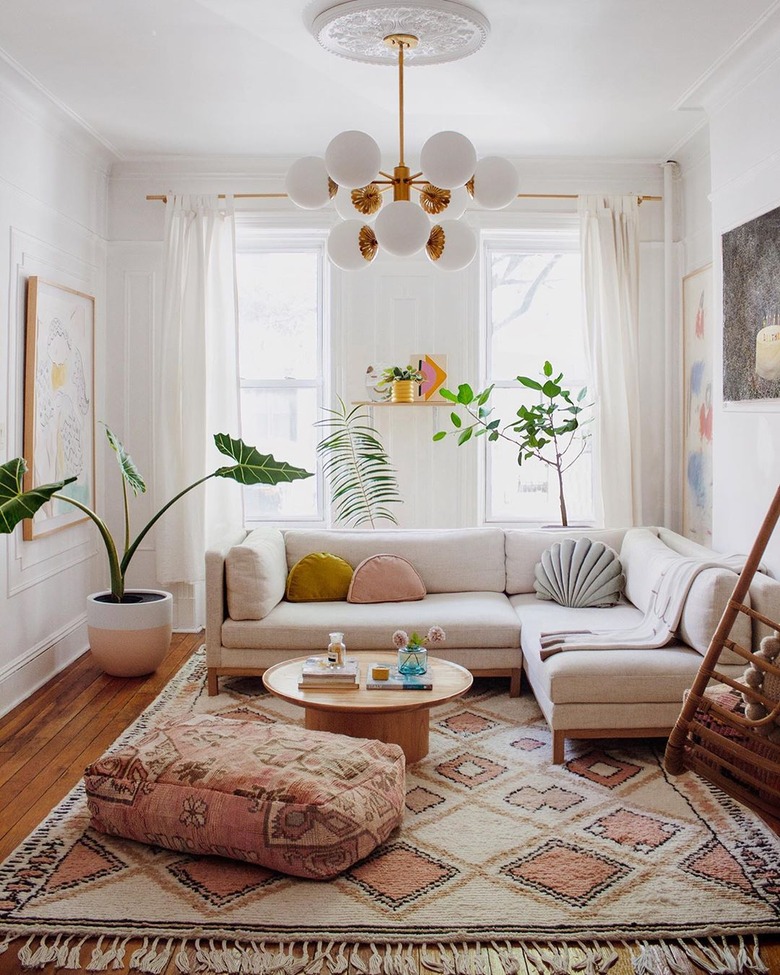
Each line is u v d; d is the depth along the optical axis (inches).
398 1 140.1
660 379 237.6
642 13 147.2
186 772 114.7
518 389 242.7
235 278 230.4
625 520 230.1
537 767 142.3
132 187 234.7
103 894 103.8
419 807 127.0
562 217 234.5
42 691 183.6
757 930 96.5
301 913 100.0
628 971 90.9
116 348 235.6
